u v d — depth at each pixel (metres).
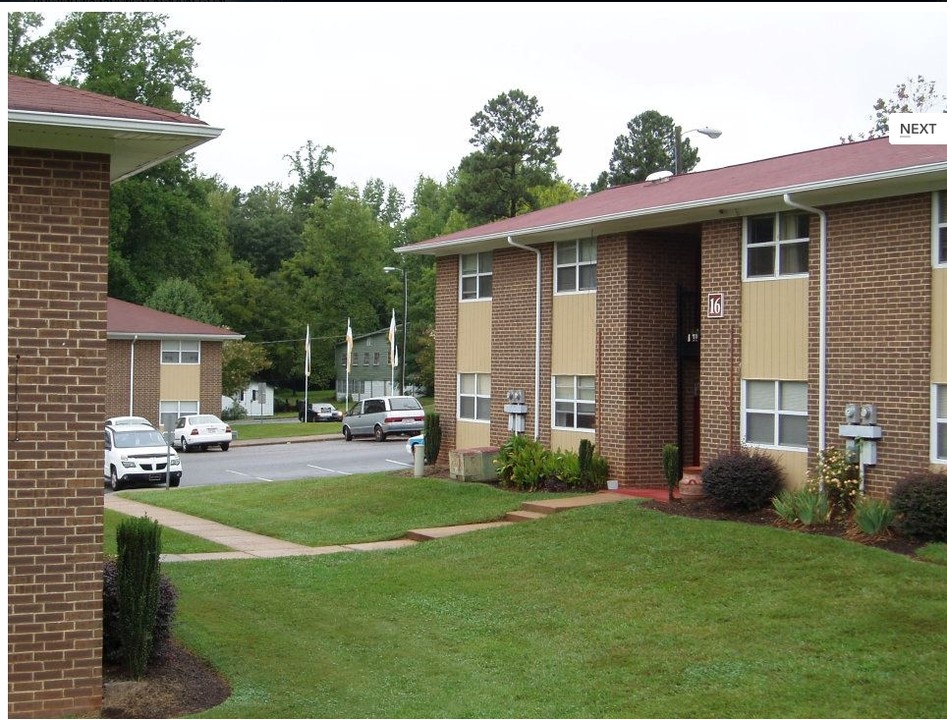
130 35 61.97
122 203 63.25
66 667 10.16
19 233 10.12
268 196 108.38
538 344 25.20
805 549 15.15
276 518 22.89
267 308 83.19
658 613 13.27
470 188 76.00
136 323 49.97
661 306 23.03
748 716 9.71
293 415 77.44
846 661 10.98
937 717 9.45
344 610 14.28
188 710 10.27
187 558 18.12
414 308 81.75
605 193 29.23
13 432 10.06
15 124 9.70
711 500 18.95
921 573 13.52
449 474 26.42
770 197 18.08
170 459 30.38
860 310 17.41
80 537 10.23
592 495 21.80
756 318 19.42
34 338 10.15
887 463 16.88
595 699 10.48
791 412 18.78
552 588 14.84
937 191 16.28
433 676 11.38
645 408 22.78
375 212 122.00
